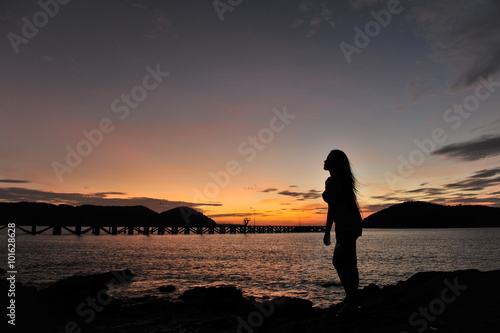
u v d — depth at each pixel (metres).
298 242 93.50
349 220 4.36
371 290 8.59
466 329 3.59
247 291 17.08
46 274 23.66
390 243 82.62
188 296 10.91
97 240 90.44
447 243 80.88
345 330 4.02
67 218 122.69
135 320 6.77
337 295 15.91
